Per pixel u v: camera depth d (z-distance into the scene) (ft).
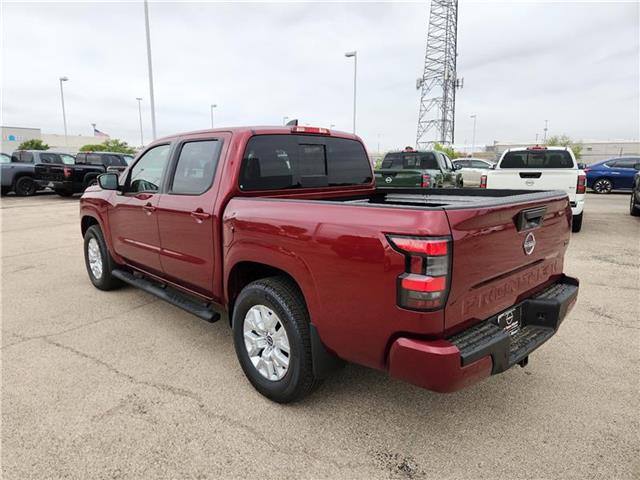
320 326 8.37
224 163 10.69
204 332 13.61
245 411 9.38
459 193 13.24
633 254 23.77
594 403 9.66
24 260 23.30
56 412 9.31
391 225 7.05
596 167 61.98
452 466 7.75
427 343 6.93
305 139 12.11
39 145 150.20
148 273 14.32
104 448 8.19
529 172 28.76
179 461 7.86
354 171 13.66
